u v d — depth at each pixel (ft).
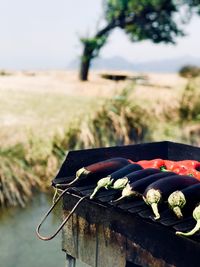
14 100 34.06
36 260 13.97
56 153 20.57
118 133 22.97
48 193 18.63
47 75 62.03
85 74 57.36
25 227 15.88
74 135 21.52
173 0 60.44
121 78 57.36
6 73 62.69
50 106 30.94
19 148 20.52
